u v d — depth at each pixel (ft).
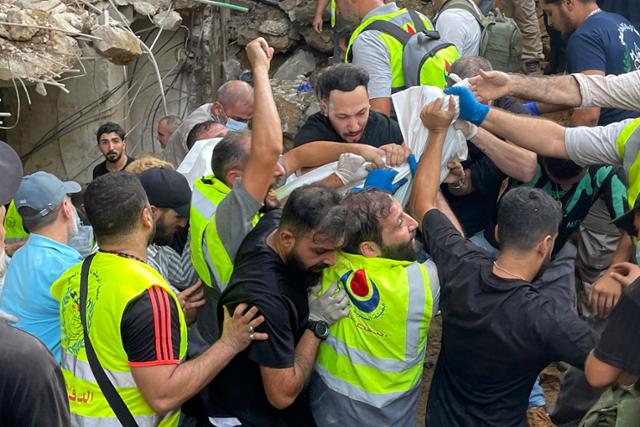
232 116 19.62
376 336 11.46
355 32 18.86
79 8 22.21
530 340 10.76
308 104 27.35
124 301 10.28
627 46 17.67
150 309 10.30
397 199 13.39
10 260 13.91
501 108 14.64
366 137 14.65
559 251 14.30
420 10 28.60
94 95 27.25
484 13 22.26
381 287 11.33
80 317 10.60
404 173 13.38
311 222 10.65
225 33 30.19
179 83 29.94
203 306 12.62
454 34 19.52
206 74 29.86
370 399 11.61
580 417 13.73
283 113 26.91
